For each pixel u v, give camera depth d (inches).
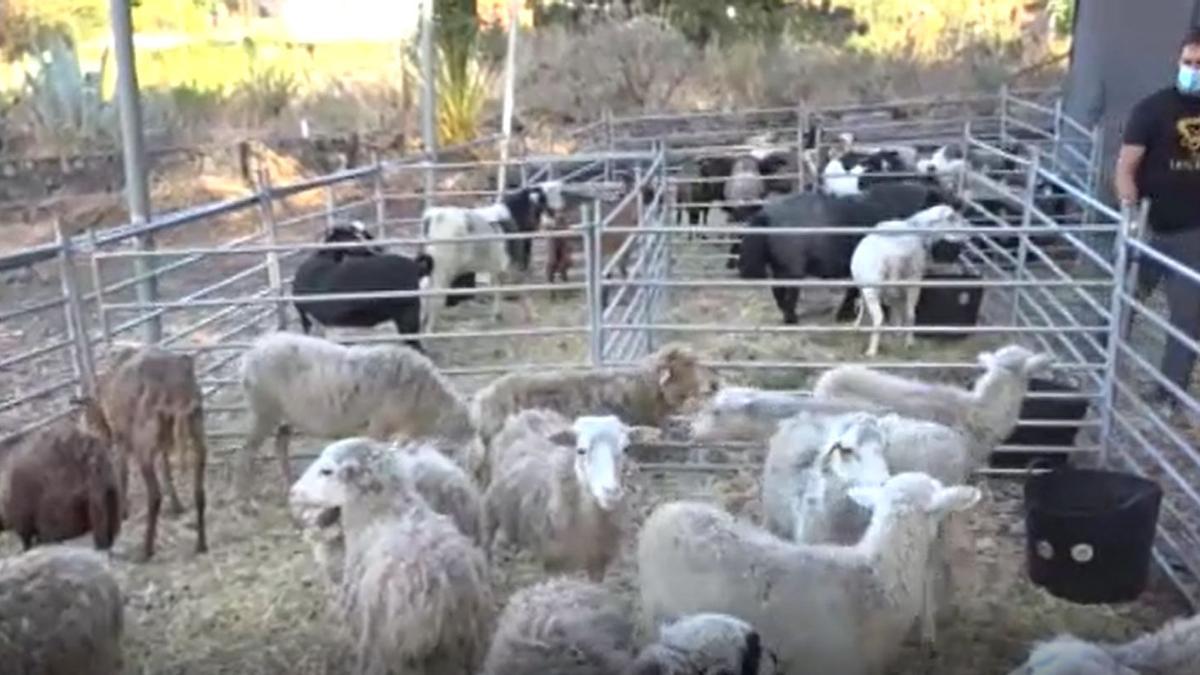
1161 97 289.1
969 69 913.5
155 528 243.8
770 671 149.9
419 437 257.6
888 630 172.4
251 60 828.6
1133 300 266.5
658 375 261.7
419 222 506.3
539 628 149.2
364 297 291.6
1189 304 295.1
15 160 620.7
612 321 390.9
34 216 577.6
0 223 568.7
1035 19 1035.9
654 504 264.1
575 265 522.0
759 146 645.9
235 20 1008.9
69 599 158.7
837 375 249.9
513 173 662.5
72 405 256.4
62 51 693.3
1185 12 529.0
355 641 171.9
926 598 183.6
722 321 429.7
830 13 1069.8
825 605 166.9
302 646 209.6
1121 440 283.9
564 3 1022.4
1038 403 278.5
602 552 204.2
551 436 203.2
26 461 213.5
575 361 372.2
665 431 285.9
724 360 367.6
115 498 221.1
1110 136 583.5
